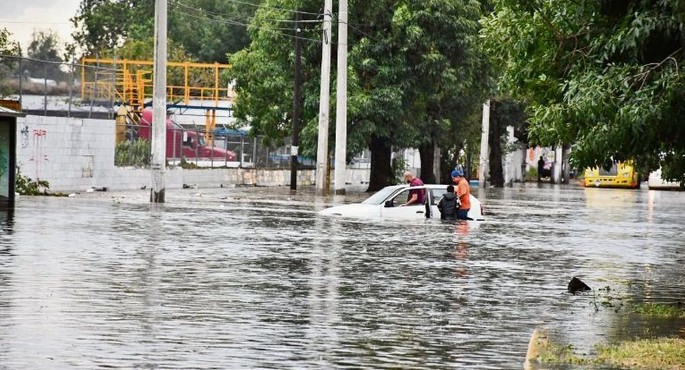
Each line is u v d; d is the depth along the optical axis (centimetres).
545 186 17100
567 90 3441
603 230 6844
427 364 2439
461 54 11800
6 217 6253
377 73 11656
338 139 10406
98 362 2350
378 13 11700
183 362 2378
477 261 4647
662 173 3869
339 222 6556
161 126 8062
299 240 5322
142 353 2461
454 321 3059
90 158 9950
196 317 2970
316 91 11831
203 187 11806
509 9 3834
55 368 2280
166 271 3938
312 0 11888
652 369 2384
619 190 15588
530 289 3806
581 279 4178
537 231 6525
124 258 4309
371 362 2445
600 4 3403
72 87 9744
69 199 8306
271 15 12050
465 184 6981
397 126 11812
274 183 13538
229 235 5491
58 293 3319
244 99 12694
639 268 4647
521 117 16062
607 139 3206
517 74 3881
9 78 9025
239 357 2452
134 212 6988
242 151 12900
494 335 2844
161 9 7944
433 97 11856
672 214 8912
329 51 10756
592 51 3469
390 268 4266
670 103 3117
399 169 15112
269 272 4012
